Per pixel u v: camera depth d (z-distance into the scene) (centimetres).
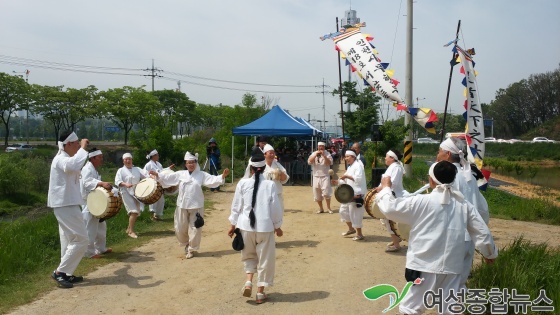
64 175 667
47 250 825
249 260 614
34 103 4209
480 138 927
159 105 4744
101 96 4556
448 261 421
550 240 973
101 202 786
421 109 1281
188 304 596
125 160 1005
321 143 1248
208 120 6259
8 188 1906
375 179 1541
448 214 426
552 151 5425
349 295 624
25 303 600
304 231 1025
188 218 823
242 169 2509
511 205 1479
